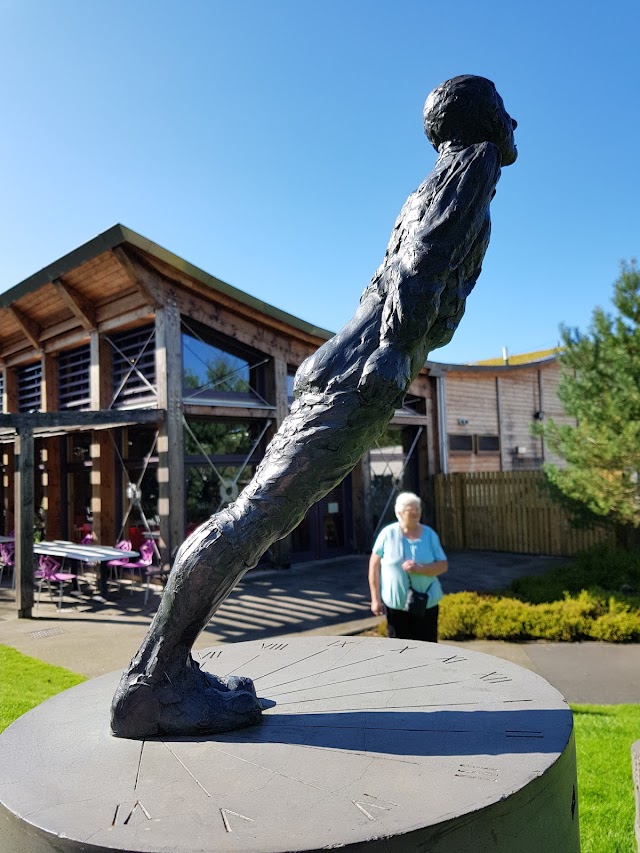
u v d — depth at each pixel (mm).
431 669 2863
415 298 2035
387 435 15562
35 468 14273
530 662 6289
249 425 12359
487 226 2244
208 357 11625
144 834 1510
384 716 2252
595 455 8586
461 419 17016
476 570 12078
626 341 8656
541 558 13562
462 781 1729
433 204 2129
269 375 12438
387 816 1553
